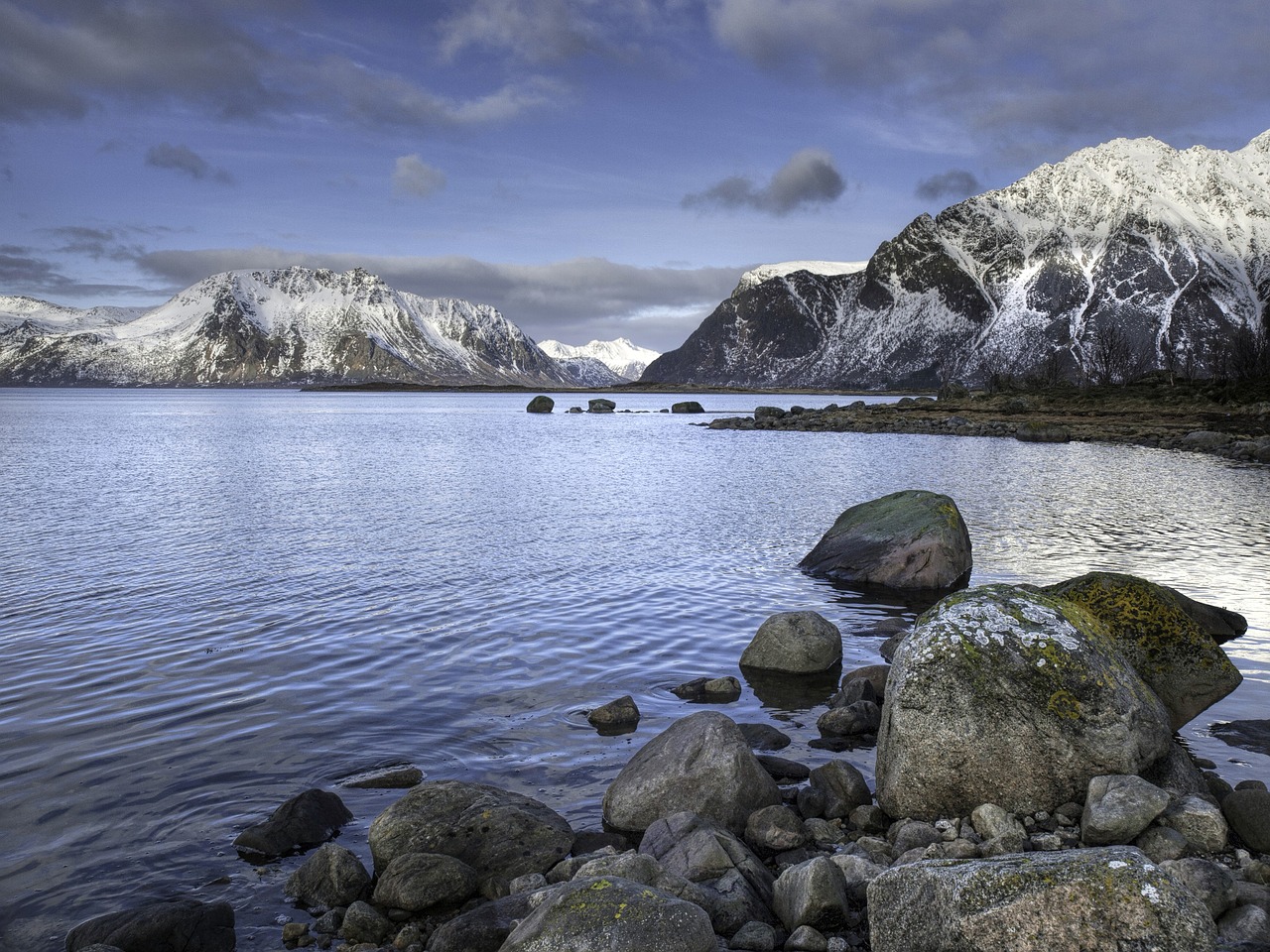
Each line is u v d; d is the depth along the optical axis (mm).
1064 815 8039
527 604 17281
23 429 88812
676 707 11906
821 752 10422
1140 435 66375
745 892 6871
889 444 65438
